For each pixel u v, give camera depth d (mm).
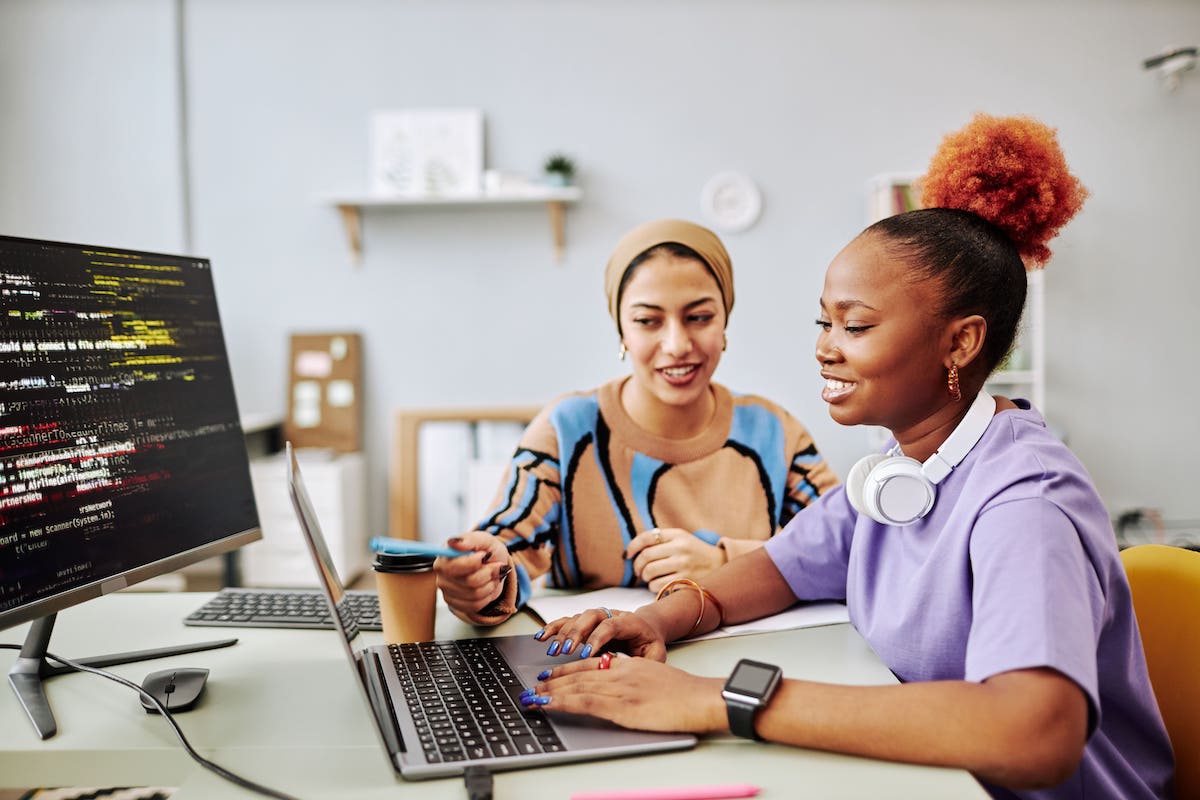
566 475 1390
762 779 709
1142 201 3701
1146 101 3676
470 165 3760
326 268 3873
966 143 926
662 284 1378
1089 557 798
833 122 3729
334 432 3859
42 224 3883
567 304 3838
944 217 905
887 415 929
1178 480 3771
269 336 3904
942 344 887
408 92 3803
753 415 1447
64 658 1011
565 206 3807
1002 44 3678
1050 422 3773
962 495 879
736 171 3766
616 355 3852
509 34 3764
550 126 3781
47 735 804
